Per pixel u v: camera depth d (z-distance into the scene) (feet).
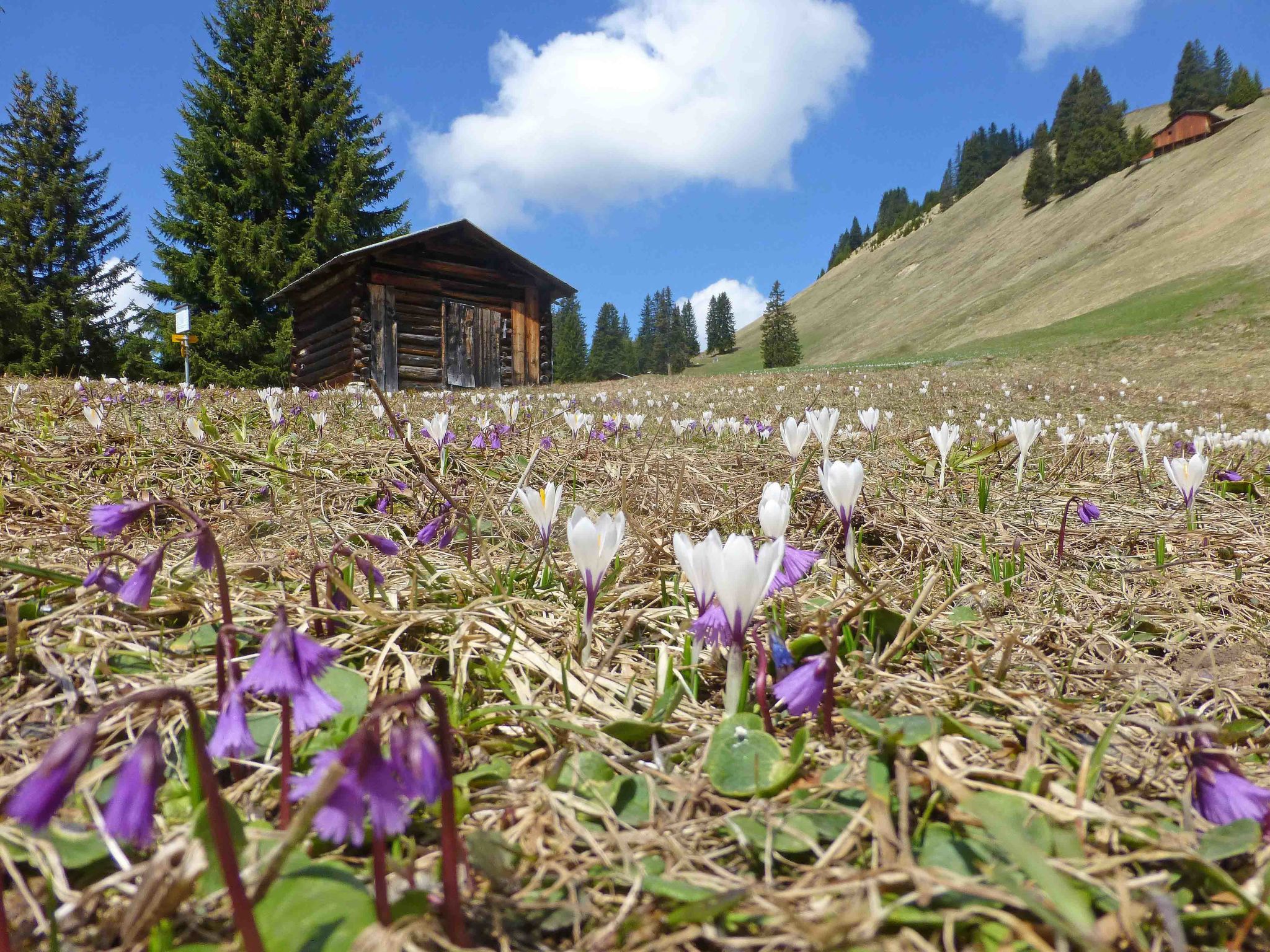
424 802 4.64
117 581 5.42
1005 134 640.17
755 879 4.08
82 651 6.29
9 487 11.46
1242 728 5.77
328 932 3.32
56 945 3.39
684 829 4.52
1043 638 8.50
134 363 120.26
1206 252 214.90
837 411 12.14
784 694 5.25
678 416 38.17
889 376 86.99
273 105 126.41
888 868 3.60
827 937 3.08
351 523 11.78
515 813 4.70
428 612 7.30
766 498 6.64
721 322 595.47
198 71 126.31
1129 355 114.01
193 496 12.50
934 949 3.35
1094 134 414.62
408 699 3.11
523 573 9.43
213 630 7.09
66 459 13.58
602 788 4.88
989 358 125.49
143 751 3.12
